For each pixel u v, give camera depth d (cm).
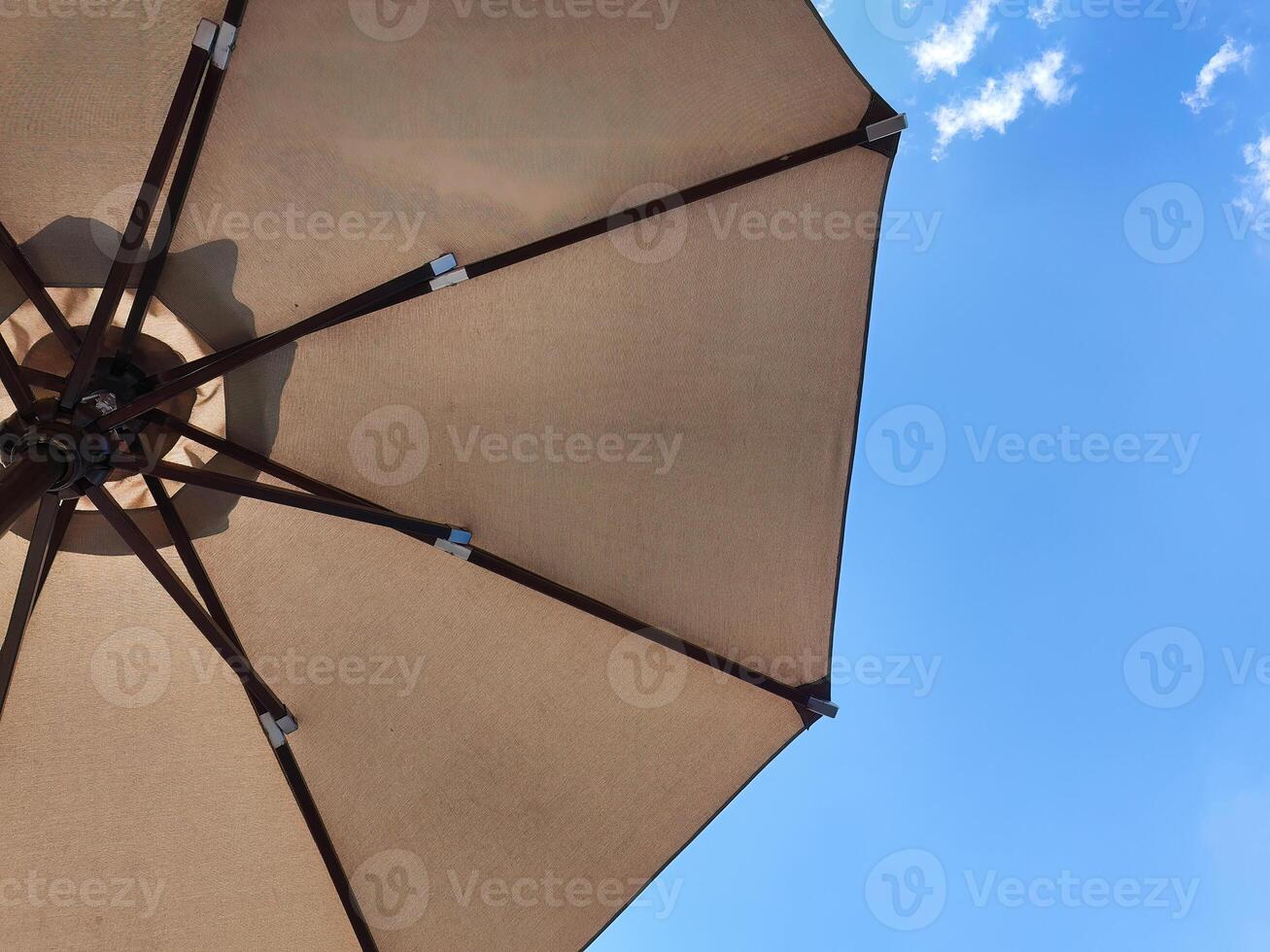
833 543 443
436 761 420
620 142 360
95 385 346
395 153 346
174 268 353
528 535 408
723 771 450
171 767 399
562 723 428
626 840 442
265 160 338
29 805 389
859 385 425
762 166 363
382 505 398
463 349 388
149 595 392
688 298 392
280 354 377
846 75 354
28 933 394
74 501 366
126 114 326
